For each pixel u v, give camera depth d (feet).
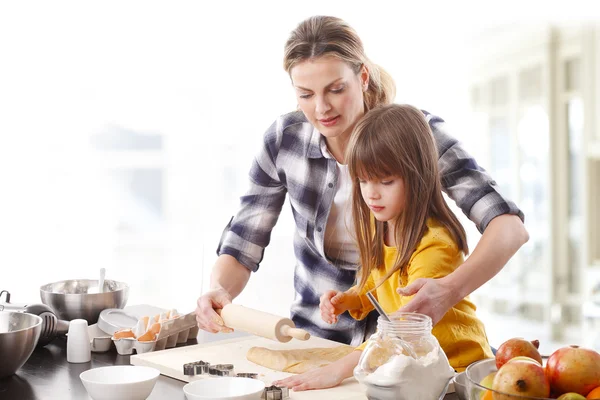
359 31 13.32
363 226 5.33
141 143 14.21
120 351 5.52
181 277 14.34
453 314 4.91
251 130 13.84
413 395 3.68
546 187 16.53
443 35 13.56
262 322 4.72
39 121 13.70
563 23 15.79
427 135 5.03
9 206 13.65
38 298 13.65
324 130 5.44
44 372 5.04
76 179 14.05
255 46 13.62
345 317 6.24
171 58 13.82
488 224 5.15
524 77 16.01
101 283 6.36
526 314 16.80
